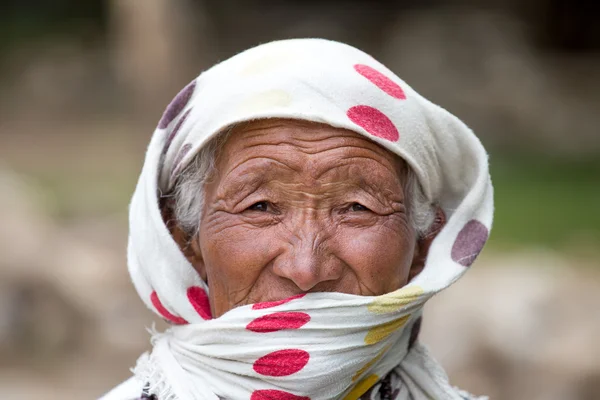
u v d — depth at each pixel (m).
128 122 23.38
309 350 2.51
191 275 2.71
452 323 8.97
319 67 2.57
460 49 22.05
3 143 22.23
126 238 13.48
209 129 2.60
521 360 8.43
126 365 10.26
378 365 2.76
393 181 2.64
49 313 10.69
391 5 27.55
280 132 2.55
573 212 15.77
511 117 21.08
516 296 9.33
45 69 26.17
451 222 2.81
